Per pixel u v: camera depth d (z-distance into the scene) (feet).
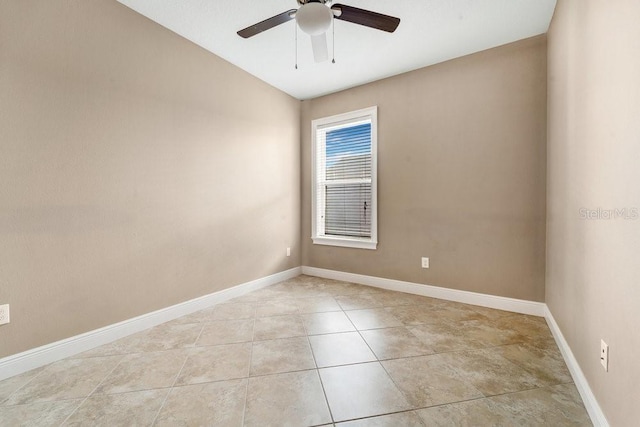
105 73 6.51
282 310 8.64
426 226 9.87
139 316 7.23
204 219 8.85
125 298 6.96
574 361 5.16
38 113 5.54
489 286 8.82
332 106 12.05
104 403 4.56
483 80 8.76
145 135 7.31
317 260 12.69
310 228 12.87
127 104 6.93
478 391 4.84
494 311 8.46
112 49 6.61
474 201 9.00
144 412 4.36
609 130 3.77
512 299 8.46
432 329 7.27
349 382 5.11
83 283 6.23
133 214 7.11
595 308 4.19
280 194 11.87
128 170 6.98
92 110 6.31
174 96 7.96
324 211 12.73
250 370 5.49
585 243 4.66
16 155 5.31
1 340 5.18
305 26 5.67
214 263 9.17
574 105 5.26
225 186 9.51
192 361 5.82
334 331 7.19
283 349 6.30
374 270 11.09
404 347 6.36
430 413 4.33
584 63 4.72
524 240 8.27
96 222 6.43
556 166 6.67
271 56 9.20
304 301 9.43
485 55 8.71
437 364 5.67
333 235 12.46
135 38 7.06
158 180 7.63
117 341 6.68
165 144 7.77
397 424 4.11
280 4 6.81
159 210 7.66
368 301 9.40
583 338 4.72
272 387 4.98
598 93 4.14
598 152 4.14
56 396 4.73
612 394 3.59
